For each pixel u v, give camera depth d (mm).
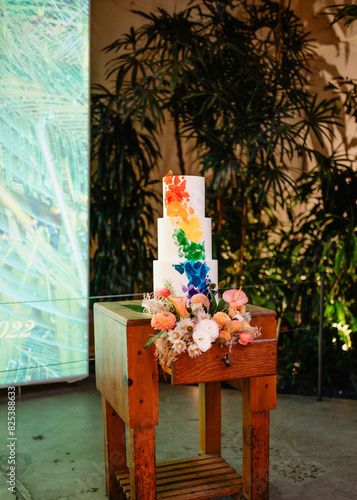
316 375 3488
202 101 3805
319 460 2369
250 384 1868
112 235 3656
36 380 3268
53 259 3264
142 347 1729
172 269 1810
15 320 3178
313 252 3684
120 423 2037
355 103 3873
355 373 3479
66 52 3217
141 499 1770
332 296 3576
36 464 2367
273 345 1823
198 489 1897
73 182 3275
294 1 4578
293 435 2658
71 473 2277
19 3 3086
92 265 3854
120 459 2043
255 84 3744
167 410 3045
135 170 4328
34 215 3191
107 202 3678
